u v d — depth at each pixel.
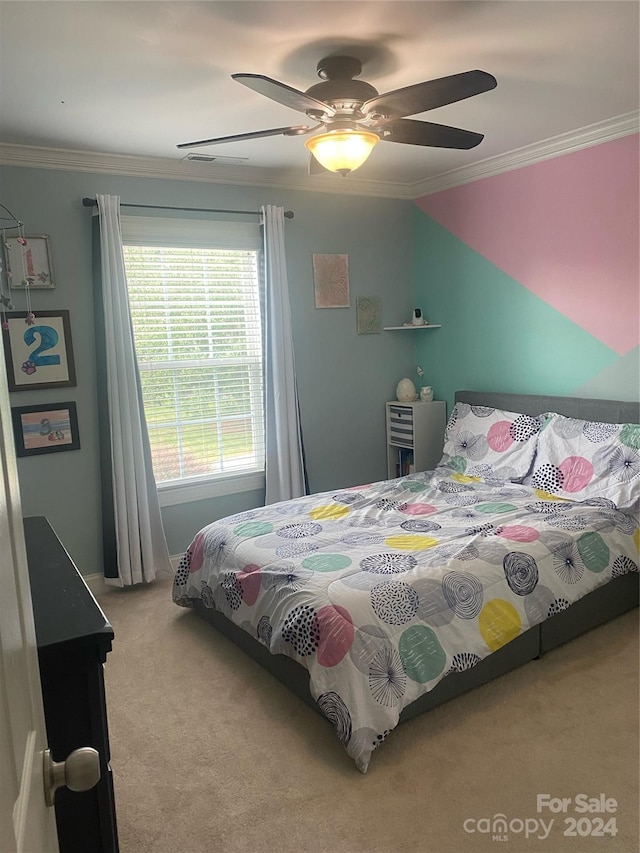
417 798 1.97
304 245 4.28
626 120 3.23
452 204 4.40
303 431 4.41
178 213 3.80
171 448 3.96
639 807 1.91
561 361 3.84
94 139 3.19
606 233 3.49
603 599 2.93
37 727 0.77
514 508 3.21
